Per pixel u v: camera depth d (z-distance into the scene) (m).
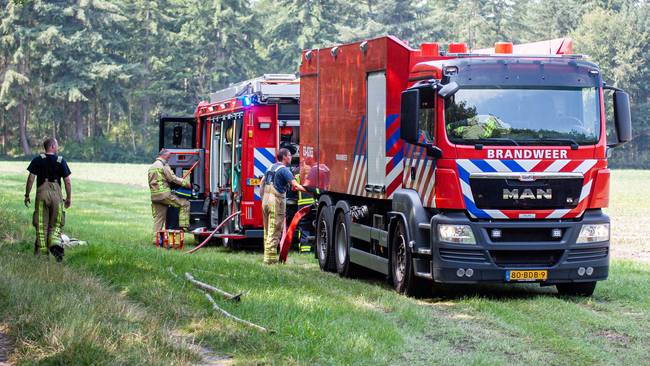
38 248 17.84
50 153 18.05
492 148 14.84
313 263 21.38
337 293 14.73
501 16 136.38
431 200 15.14
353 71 18.30
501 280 14.94
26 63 118.25
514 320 12.94
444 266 14.93
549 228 15.08
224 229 25.30
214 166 26.52
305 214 21.28
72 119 122.94
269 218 20.52
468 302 14.61
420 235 15.37
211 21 121.50
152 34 122.12
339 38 119.00
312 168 20.98
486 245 14.84
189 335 10.99
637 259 22.64
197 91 123.75
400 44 16.44
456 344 11.48
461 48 16.20
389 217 16.55
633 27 117.75
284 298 13.55
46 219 17.91
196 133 28.77
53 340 9.61
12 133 125.31
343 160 18.91
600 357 10.62
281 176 20.52
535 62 15.15
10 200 38.62
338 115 19.19
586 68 15.28
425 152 15.39
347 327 11.58
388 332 11.39
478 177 14.84
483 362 10.11
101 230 27.41
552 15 134.38
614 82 118.00
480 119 14.93
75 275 14.38
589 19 119.81
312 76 20.98
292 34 123.19
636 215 38.25
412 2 119.94
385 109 16.66
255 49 132.25
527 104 15.03
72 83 114.19
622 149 119.50
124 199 45.56
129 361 9.18
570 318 13.20
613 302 15.03
